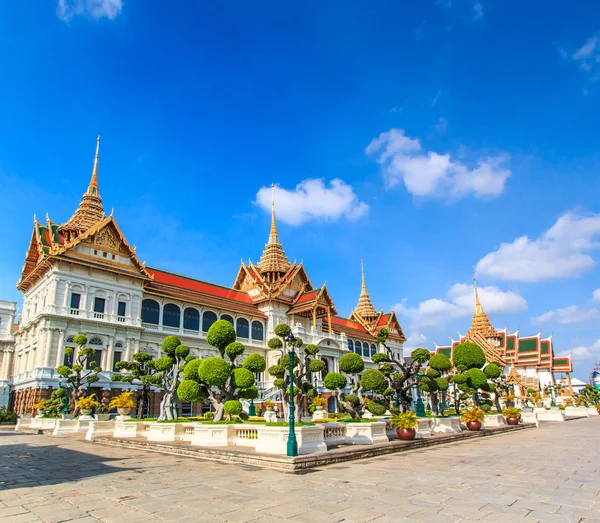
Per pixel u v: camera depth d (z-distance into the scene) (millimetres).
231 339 27453
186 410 52906
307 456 18172
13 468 18109
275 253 81938
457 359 44781
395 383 32250
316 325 78625
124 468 17875
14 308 71500
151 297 56562
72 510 11102
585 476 15883
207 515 10562
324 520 10102
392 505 11469
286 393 25016
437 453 23062
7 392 64438
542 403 74000
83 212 56750
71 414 38531
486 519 10203
